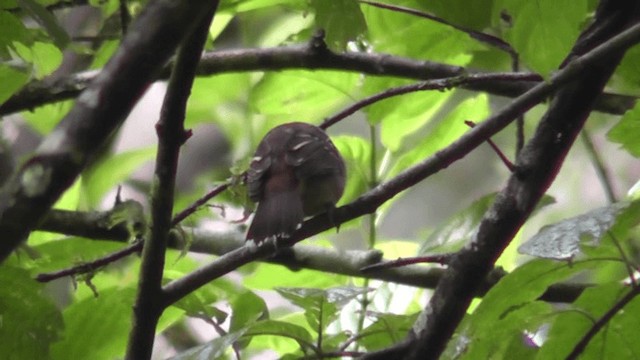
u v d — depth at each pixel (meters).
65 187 4.11
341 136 10.24
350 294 7.09
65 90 9.20
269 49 9.60
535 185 7.30
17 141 12.60
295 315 9.11
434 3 9.52
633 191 8.12
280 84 10.28
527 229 16.20
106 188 12.94
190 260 9.41
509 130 16.98
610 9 7.92
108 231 9.09
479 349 6.92
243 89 12.92
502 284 6.65
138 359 6.78
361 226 10.21
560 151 7.32
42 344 7.00
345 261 8.98
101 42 10.41
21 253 8.02
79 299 9.34
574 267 6.64
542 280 6.67
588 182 16.33
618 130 7.53
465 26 9.44
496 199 7.34
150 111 16.44
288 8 9.73
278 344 8.91
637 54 8.96
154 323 6.78
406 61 9.68
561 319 6.84
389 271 9.02
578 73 7.00
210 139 15.77
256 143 13.01
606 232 6.50
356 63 9.64
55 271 8.48
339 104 13.38
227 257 7.25
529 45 6.33
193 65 5.68
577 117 7.34
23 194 4.07
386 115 10.13
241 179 8.27
